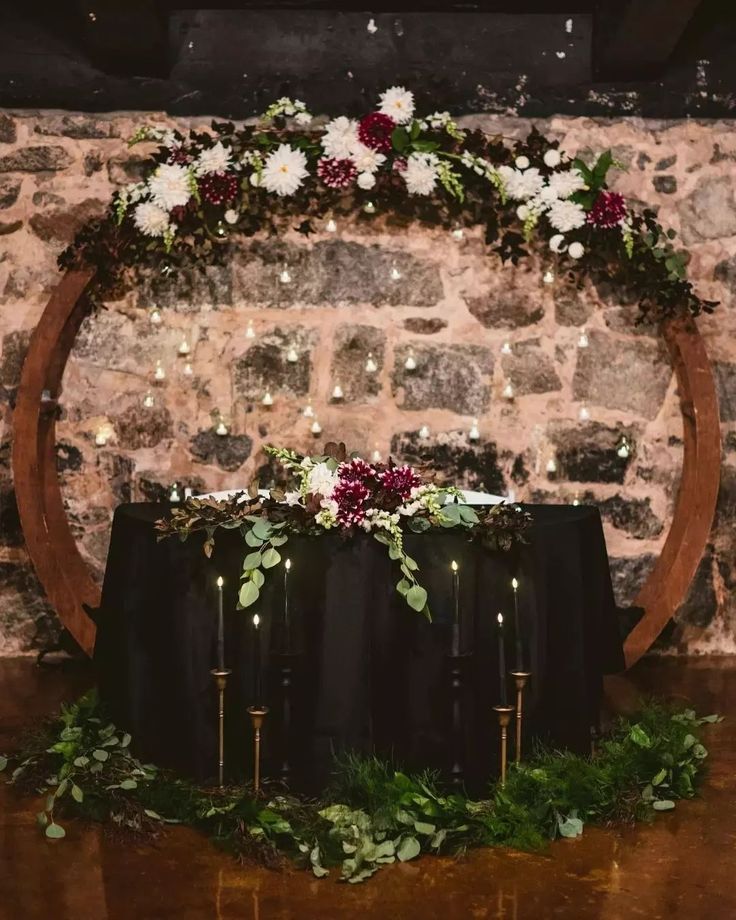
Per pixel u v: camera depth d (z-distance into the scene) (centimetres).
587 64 441
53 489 431
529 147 424
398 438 439
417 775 293
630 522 444
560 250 432
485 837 277
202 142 423
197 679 299
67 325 424
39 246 438
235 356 437
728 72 443
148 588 307
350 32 438
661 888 254
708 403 424
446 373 439
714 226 443
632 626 405
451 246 439
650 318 439
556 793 288
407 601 286
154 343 436
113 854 270
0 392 438
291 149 420
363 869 261
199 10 437
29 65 435
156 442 438
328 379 439
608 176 441
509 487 442
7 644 441
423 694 293
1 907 242
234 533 298
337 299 438
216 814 280
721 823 291
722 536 446
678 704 385
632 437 443
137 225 416
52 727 331
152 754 308
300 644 293
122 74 436
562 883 256
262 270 437
